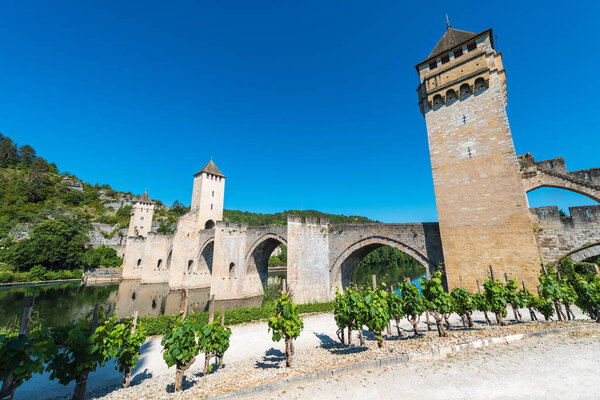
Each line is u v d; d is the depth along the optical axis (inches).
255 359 518.9
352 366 354.9
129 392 355.3
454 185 911.7
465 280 844.0
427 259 987.3
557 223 772.0
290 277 1160.2
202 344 385.4
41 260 2343.8
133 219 3095.5
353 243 1226.6
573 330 458.9
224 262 1594.5
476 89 911.7
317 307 1024.2
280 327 416.2
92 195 4881.9
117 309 1342.3
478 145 883.4
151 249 2330.2
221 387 340.2
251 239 1668.3
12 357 231.8
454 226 892.0
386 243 1115.9
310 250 1238.3
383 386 305.0
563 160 896.9
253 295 1690.5
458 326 639.8
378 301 457.7
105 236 3292.3
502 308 545.3
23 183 4234.7
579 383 274.5
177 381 345.4
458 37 1003.9
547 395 257.9
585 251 725.3
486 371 318.7
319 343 610.9
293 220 1208.8
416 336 541.0
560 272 733.9
